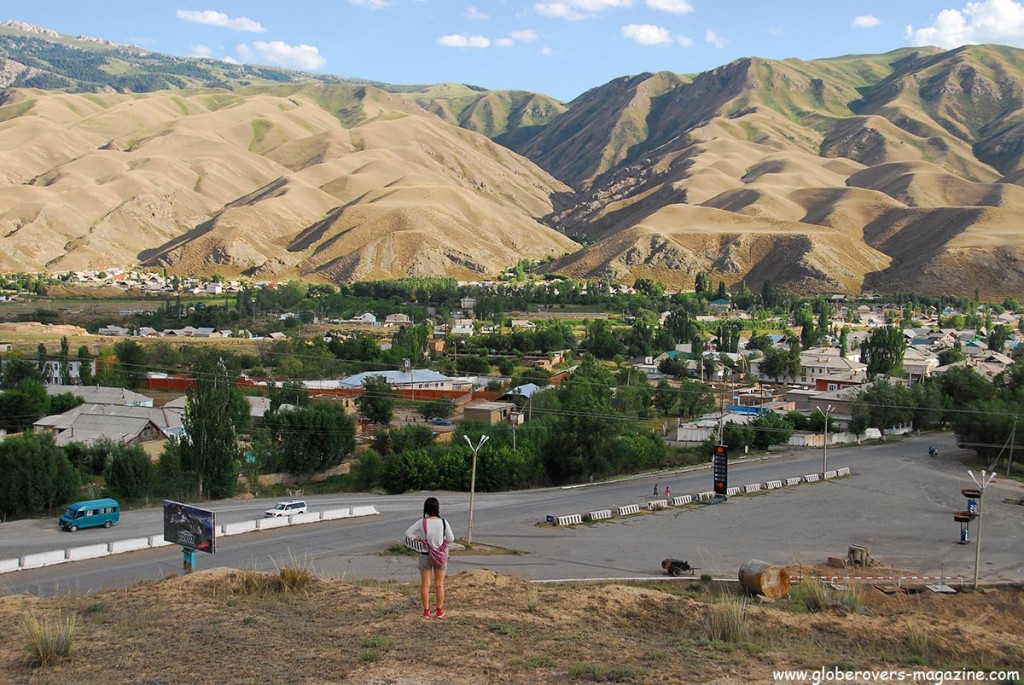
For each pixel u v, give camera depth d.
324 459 81.31
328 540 51.62
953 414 104.88
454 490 74.62
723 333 176.62
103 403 99.12
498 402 110.69
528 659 18.16
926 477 79.31
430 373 126.38
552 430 81.88
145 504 65.31
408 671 17.22
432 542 20.84
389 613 22.02
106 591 28.02
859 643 24.05
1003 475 81.88
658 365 154.50
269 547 49.34
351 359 147.25
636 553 49.47
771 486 74.38
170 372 125.62
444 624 20.69
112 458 67.69
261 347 162.50
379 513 61.69
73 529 54.25
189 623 21.59
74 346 158.25
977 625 29.55
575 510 63.62
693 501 68.00
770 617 26.48
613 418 80.56
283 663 17.94
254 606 23.73
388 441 86.50
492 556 47.34
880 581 42.53
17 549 49.19
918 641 24.20
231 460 69.62
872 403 110.62
